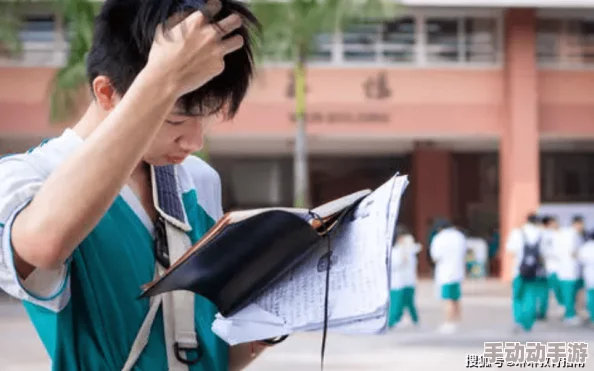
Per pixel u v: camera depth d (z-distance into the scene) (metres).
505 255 36.12
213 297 2.20
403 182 2.15
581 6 33.44
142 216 2.28
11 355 16.22
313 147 41.44
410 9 34.34
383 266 2.05
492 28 34.97
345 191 44.34
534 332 20.19
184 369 2.25
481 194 43.53
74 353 2.13
